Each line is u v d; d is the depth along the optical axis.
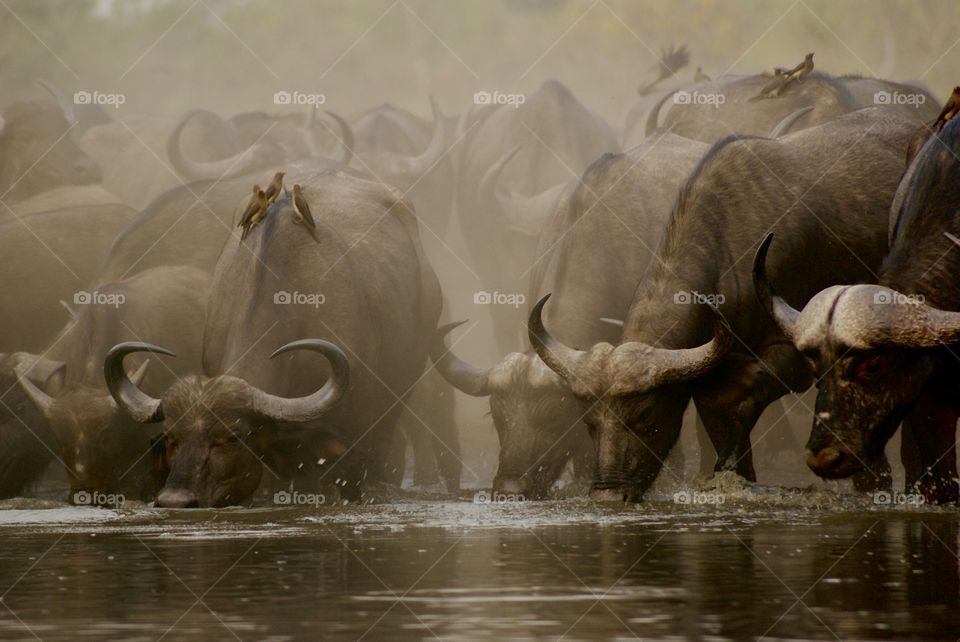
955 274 12.27
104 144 26.34
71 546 10.48
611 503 13.14
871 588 8.16
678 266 14.10
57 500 15.56
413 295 16.55
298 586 8.48
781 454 19.48
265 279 14.77
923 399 13.06
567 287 15.42
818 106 18.52
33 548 10.39
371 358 15.38
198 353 16.42
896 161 15.23
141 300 16.17
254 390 13.94
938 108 21.02
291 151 24.70
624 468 13.51
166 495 13.38
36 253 19.50
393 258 16.23
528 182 24.12
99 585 8.65
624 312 15.39
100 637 7.18
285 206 15.59
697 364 13.42
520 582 8.49
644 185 16.14
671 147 16.84
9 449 16.20
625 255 15.54
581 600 7.91
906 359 11.98
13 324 19.27
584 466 15.12
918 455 14.74
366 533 11.04
